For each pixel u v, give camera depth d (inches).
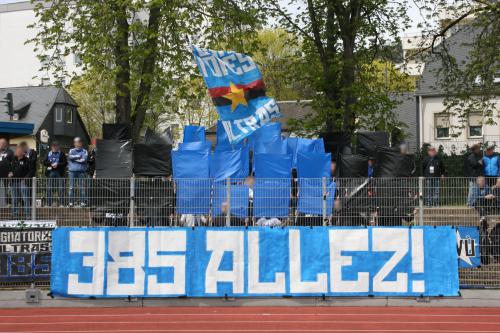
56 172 735.1
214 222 584.7
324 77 929.5
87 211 580.4
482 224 578.9
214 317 529.7
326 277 575.8
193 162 598.9
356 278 575.8
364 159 616.1
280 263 575.8
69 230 571.8
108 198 580.4
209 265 574.2
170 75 839.7
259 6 926.4
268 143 648.4
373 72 955.3
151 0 794.8
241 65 627.2
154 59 851.4
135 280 572.7
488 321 519.2
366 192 581.9
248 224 584.7
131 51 831.1
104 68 839.7
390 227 577.3
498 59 869.8
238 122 622.2
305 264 575.8
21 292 571.5
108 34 831.1
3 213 573.9
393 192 581.3
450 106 975.6
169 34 843.4
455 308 569.6
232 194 583.8
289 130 980.6
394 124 956.6
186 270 574.2
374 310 558.6
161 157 611.8
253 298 577.0
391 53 993.5
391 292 575.5
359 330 485.1
